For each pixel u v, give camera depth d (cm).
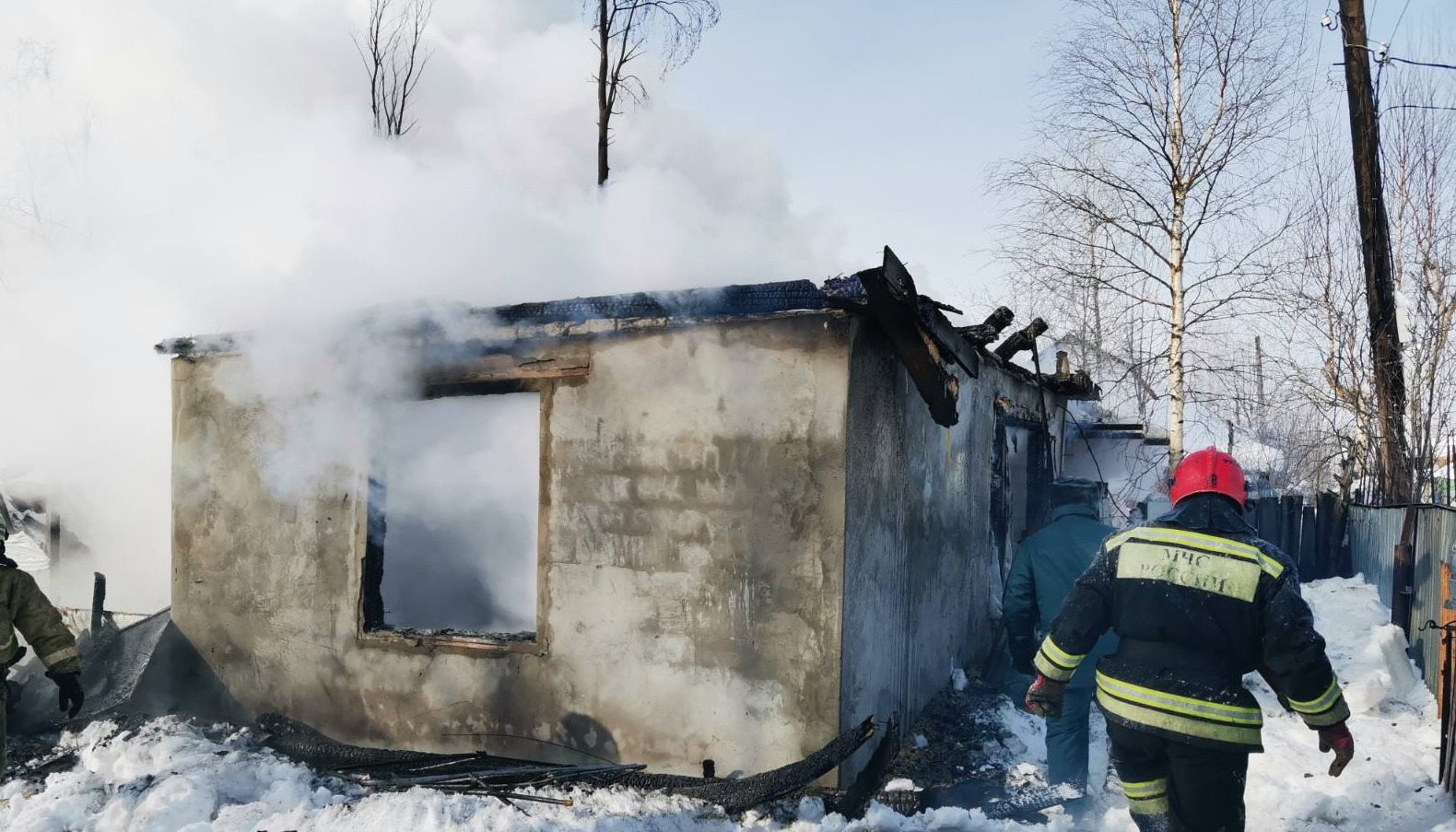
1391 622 677
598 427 462
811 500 415
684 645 437
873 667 450
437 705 486
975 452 686
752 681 423
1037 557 425
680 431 443
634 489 452
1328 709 251
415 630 507
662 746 439
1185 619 263
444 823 377
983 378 708
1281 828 374
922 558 546
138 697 538
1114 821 384
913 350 423
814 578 412
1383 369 906
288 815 395
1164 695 261
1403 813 382
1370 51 910
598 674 454
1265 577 258
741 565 427
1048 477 702
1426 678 608
